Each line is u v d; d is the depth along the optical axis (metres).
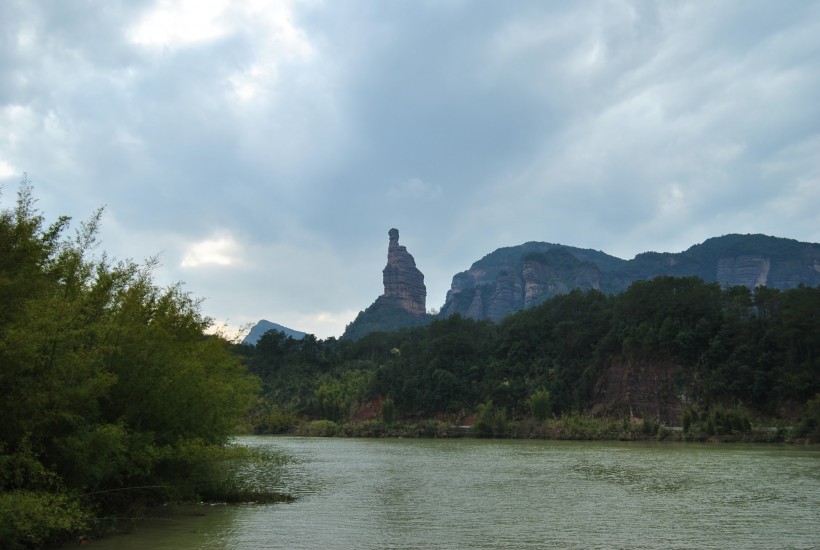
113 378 25.12
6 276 21.80
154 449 28.20
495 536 26.55
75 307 23.58
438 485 45.53
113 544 23.81
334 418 173.25
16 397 21.95
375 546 24.41
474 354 186.88
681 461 66.94
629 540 25.81
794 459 69.12
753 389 133.00
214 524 28.34
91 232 27.91
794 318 133.00
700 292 155.75
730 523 29.73
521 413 160.62
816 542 25.52
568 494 40.31
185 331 36.06
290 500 36.97
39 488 23.16
